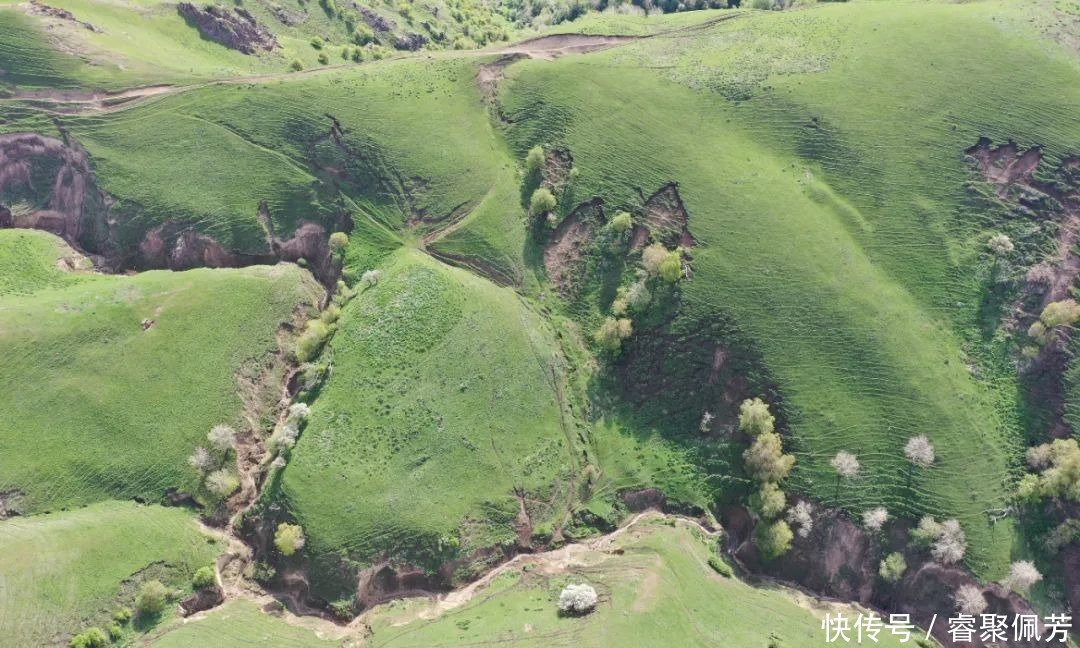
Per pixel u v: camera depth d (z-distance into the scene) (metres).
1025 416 73.44
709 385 80.38
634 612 66.31
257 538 72.38
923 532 70.12
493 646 63.78
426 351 82.75
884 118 89.06
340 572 69.94
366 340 83.50
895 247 82.50
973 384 75.12
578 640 63.69
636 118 94.31
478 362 83.00
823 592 72.81
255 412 80.06
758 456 73.75
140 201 92.44
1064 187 81.50
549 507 77.25
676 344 82.38
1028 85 87.62
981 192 82.94
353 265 92.38
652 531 75.75
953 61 91.12
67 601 63.94
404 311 85.50
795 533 73.38
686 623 66.00
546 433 80.81
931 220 82.88
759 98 93.56
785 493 74.50
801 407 76.31
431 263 91.25
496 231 93.00
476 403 80.50
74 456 72.81
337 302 89.31
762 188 87.31
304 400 80.06
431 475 75.38
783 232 83.81
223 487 73.88
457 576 72.25
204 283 86.38
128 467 73.56
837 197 86.50
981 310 78.06
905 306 79.12
